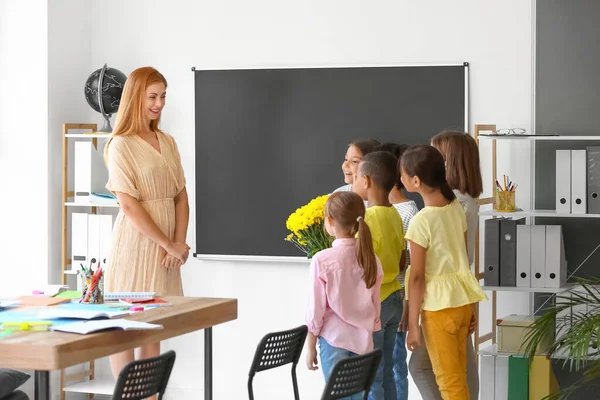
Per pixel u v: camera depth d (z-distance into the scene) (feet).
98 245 20.51
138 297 12.91
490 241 17.16
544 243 16.92
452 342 13.60
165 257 15.72
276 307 20.83
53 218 20.86
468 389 14.62
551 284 16.89
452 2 19.39
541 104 18.78
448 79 19.40
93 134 20.25
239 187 20.85
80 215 20.61
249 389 11.96
